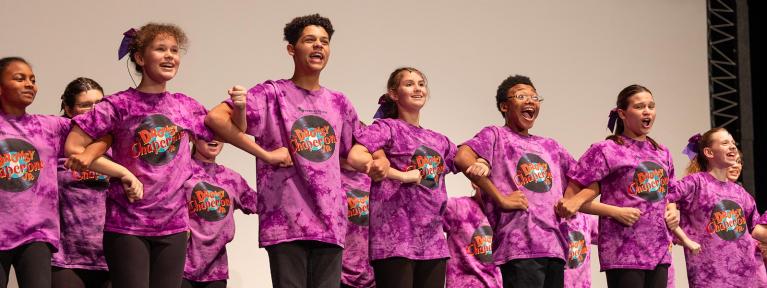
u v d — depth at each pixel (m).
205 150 6.34
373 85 8.12
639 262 5.80
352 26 8.12
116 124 4.54
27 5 6.89
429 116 8.27
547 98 8.84
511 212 5.50
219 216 6.16
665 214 6.08
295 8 7.89
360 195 6.62
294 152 4.78
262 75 7.68
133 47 4.71
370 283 6.54
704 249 6.80
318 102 4.97
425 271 5.30
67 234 5.59
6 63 4.97
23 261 4.77
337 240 4.77
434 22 8.47
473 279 6.70
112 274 4.43
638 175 5.91
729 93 9.66
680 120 9.43
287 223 4.70
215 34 7.52
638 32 9.40
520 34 8.84
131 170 4.51
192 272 5.96
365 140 5.20
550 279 5.54
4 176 4.78
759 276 7.53
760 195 10.00
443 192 5.52
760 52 10.00
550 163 5.75
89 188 5.67
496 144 5.70
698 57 9.65
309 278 4.78
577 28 9.11
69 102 5.92
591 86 9.08
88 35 7.07
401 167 5.40
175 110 4.69
